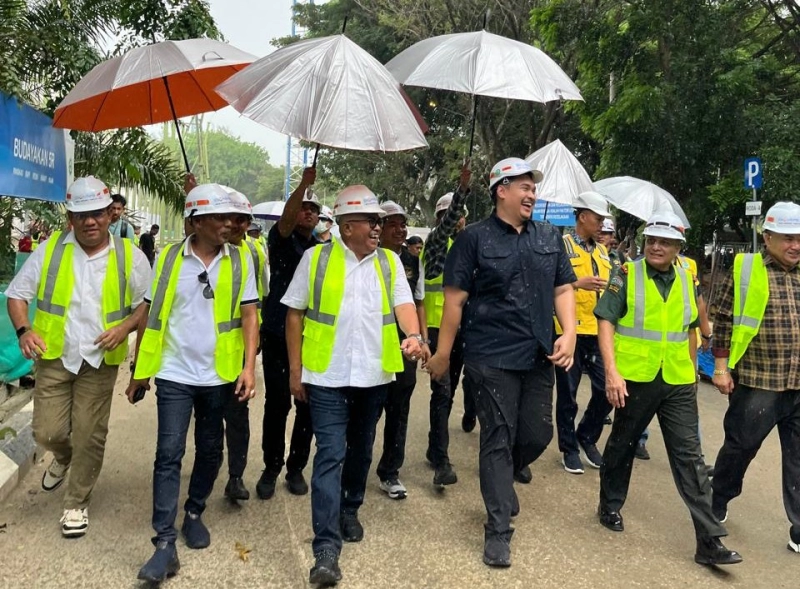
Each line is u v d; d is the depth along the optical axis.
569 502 4.71
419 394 7.79
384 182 25.64
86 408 3.90
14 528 3.96
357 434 3.86
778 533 4.38
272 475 4.57
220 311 3.68
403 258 4.74
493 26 17.16
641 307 4.01
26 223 9.58
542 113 18.88
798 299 4.03
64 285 3.88
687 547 4.07
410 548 3.89
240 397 3.73
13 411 6.04
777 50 14.18
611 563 3.81
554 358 3.80
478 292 3.90
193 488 3.85
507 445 3.85
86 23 7.68
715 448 6.21
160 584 3.39
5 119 5.64
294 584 3.45
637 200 5.93
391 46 21.31
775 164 10.80
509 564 3.70
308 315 3.69
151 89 5.02
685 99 11.25
